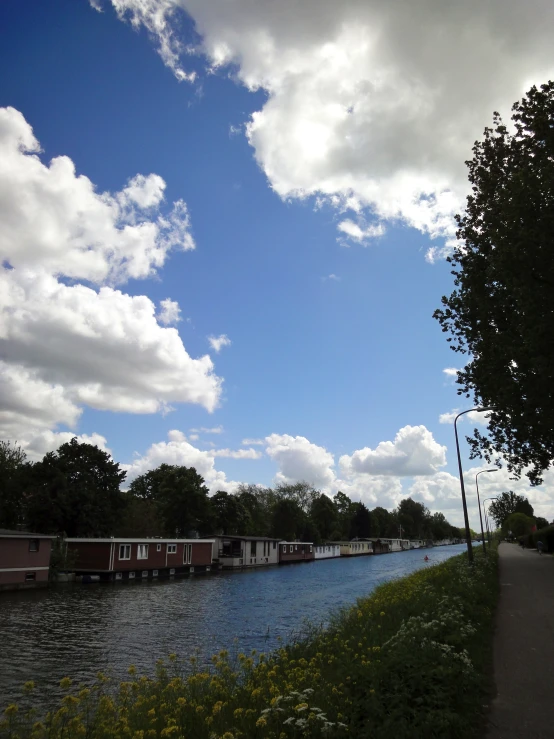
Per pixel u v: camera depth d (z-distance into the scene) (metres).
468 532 32.59
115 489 57.75
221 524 83.12
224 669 9.25
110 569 48.06
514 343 15.98
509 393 16.05
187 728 6.45
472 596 16.66
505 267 13.77
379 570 66.44
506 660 10.38
